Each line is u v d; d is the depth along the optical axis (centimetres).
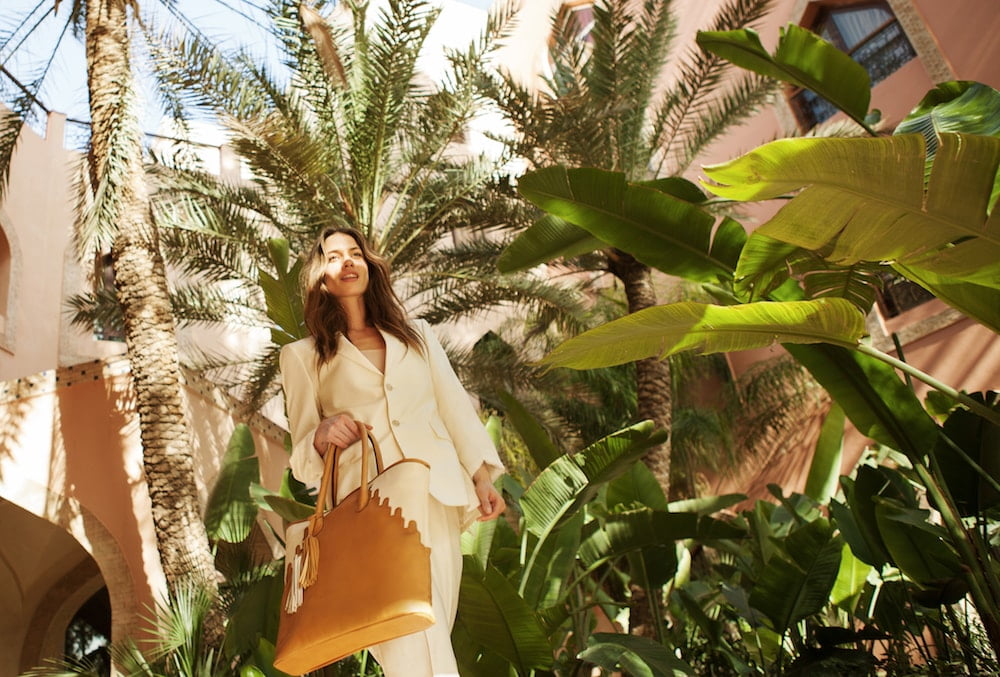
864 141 238
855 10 1149
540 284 1071
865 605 502
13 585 1188
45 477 805
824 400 1175
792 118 1244
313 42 877
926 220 254
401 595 168
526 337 1412
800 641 458
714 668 545
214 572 690
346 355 218
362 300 233
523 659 353
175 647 466
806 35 458
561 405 1371
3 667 1178
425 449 208
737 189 247
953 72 975
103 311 1108
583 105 968
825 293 402
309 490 573
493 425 543
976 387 918
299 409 218
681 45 1525
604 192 427
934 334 988
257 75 898
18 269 1416
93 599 1428
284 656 172
